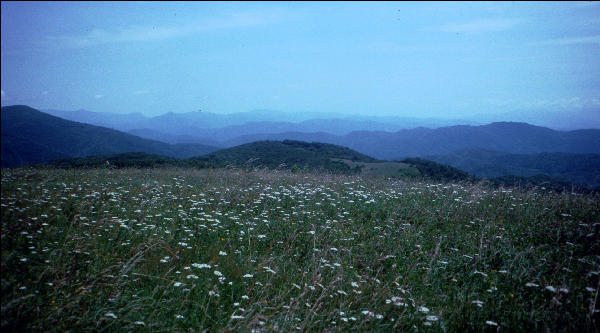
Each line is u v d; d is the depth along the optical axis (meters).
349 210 10.25
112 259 5.86
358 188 13.73
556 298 4.69
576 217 9.33
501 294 5.26
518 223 8.94
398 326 4.51
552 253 6.83
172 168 22.12
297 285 5.17
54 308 4.03
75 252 5.80
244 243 7.32
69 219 8.23
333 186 13.55
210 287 5.17
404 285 5.56
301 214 9.49
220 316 4.46
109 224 7.60
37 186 12.02
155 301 4.62
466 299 5.21
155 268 5.72
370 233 8.29
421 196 12.24
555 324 4.43
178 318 4.38
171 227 7.97
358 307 5.01
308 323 4.27
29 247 5.93
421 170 34.38
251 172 18.58
